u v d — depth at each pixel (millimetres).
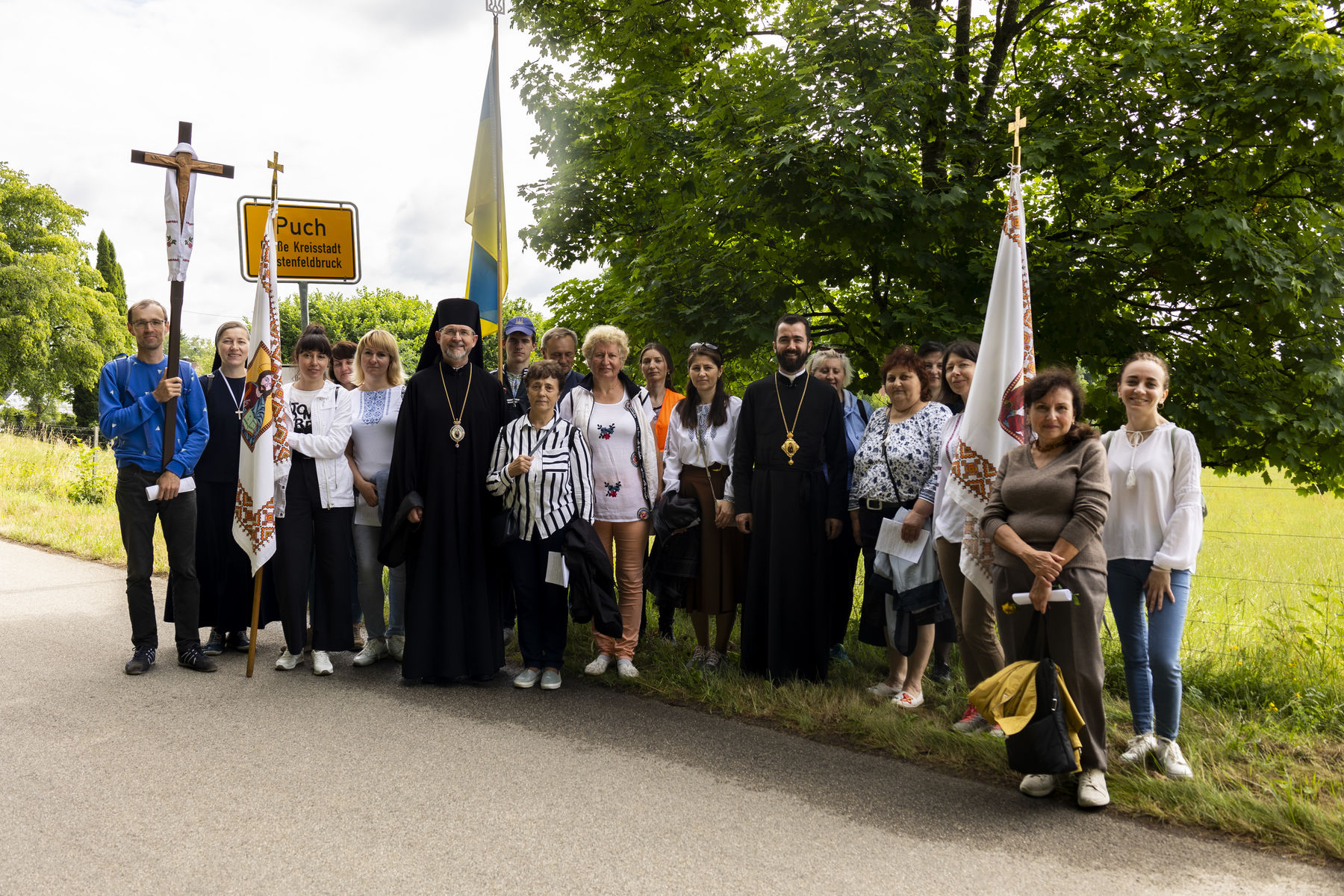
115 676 4730
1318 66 7137
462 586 4785
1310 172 8125
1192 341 8695
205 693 4480
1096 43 9188
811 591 4730
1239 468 8586
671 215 9859
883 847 2854
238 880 2578
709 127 8883
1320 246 8211
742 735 3967
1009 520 3469
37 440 19875
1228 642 5242
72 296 43562
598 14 10664
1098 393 8461
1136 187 8242
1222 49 7855
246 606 5266
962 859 2771
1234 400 7984
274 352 4875
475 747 3758
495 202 6105
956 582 4062
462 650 4742
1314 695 4195
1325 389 8148
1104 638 5156
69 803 3107
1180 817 3055
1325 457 8422
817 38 7988
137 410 4770
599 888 2561
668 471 5145
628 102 9938
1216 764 3566
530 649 4770
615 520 4965
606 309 10297
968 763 3625
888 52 7801
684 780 3430
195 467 5242
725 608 5000
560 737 3914
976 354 4367
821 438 4793
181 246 4895
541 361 4871
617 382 5160
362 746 3748
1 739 3732
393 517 4812
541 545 4730
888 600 4371
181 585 4910
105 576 7375
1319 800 3191
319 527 4945
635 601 4977
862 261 8125
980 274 7914
